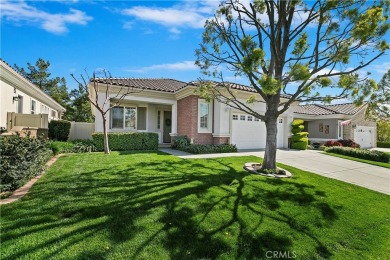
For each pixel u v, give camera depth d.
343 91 7.73
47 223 3.82
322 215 5.23
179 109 16.19
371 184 8.25
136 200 5.04
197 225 4.21
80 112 36.72
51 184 5.82
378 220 5.26
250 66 6.86
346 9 7.51
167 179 6.84
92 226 3.83
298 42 8.73
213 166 9.10
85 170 7.45
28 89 13.43
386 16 6.89
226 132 14.86
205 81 10.35
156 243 3.55
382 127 27.45
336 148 16.14
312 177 8.46
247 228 4.31
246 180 7.26
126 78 17.47
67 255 3.07
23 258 2.94
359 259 3.80
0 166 5.04
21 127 10.27
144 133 13.81
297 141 17.77
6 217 3.90
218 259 3.38
